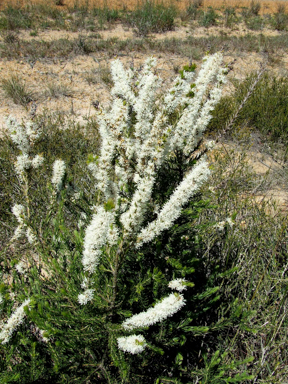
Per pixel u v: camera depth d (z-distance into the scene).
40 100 7.91
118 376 2.17
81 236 2.55
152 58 2.23
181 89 2.09
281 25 18.00
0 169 4.62
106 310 2.03
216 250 3.31
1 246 3.61
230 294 2.80
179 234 2.46
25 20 13.62
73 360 2.09
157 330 2.31
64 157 5.07
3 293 2.04
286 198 5.08
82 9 16.42
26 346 2.21
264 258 3.23
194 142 2.51
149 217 2.40
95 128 6.24
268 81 8.61
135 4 19.16
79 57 10.77
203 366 2.49
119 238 1.72
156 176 2.30
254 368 2.41
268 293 2.78
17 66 9.63
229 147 6.28
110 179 2.21
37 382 1.99
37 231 2.57
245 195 4.71
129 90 2.30
